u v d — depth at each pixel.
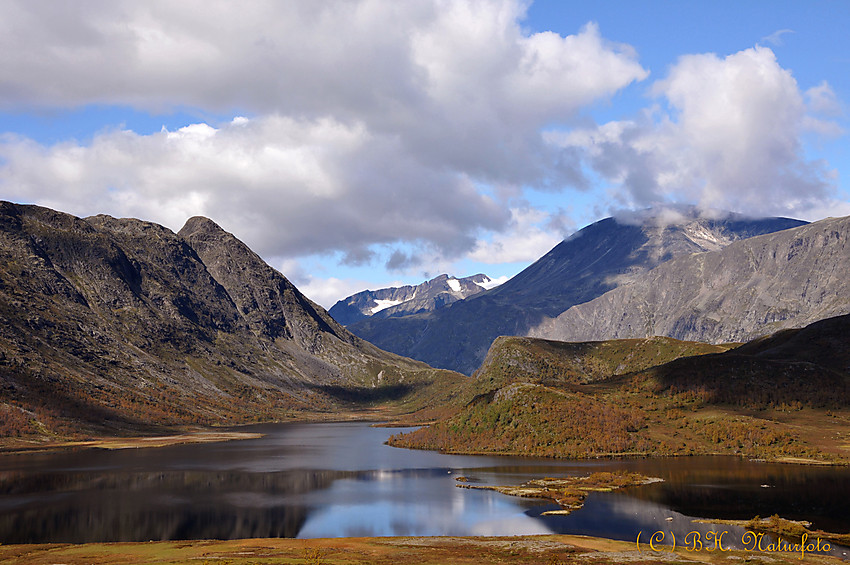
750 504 176.00
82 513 174.25
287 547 132.88
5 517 169.62
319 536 151.75
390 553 127.94
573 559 123.12
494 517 168.62
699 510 170.62
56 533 153.62
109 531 155.62
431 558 123.06
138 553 126.25
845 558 127.19
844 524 155.12
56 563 117.62
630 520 161.25
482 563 119.62
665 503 179.38
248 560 116.69
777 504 175.38
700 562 121.31
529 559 123.00
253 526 160.88
